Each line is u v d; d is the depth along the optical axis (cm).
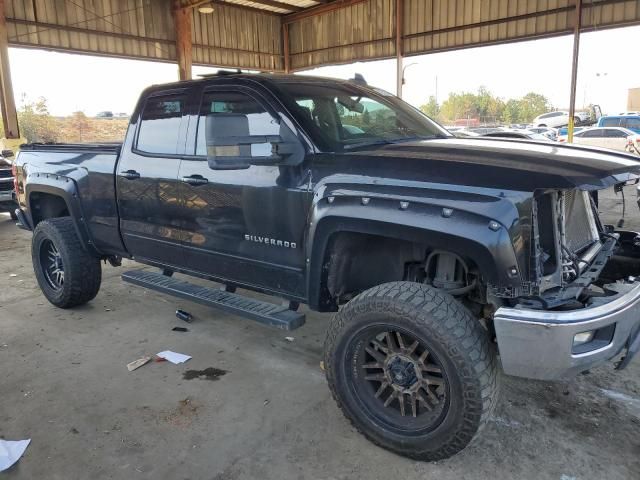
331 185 276
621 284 256
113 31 1591
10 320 467
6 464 266
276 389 339
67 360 385
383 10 1800
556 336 221
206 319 463
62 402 326
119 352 398
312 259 289
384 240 294
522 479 249
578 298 245
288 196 298
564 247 254
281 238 309
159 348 404
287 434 289
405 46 1759
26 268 650
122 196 410
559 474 252
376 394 275
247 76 336
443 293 253
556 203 245
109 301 513
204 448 278
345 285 303
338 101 341
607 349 233
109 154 421
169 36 1731
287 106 309
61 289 479
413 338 251
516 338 228
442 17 1661
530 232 227
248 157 277
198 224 356
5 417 310
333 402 322
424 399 259
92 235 448
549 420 296
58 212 522
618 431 285
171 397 330
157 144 386
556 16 1459
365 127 337
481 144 302
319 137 300
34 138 2812
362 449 275
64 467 265
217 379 353
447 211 234
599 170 236
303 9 1986
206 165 345
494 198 228
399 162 262
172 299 517
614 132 2211
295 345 407
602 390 327
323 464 264
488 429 289
